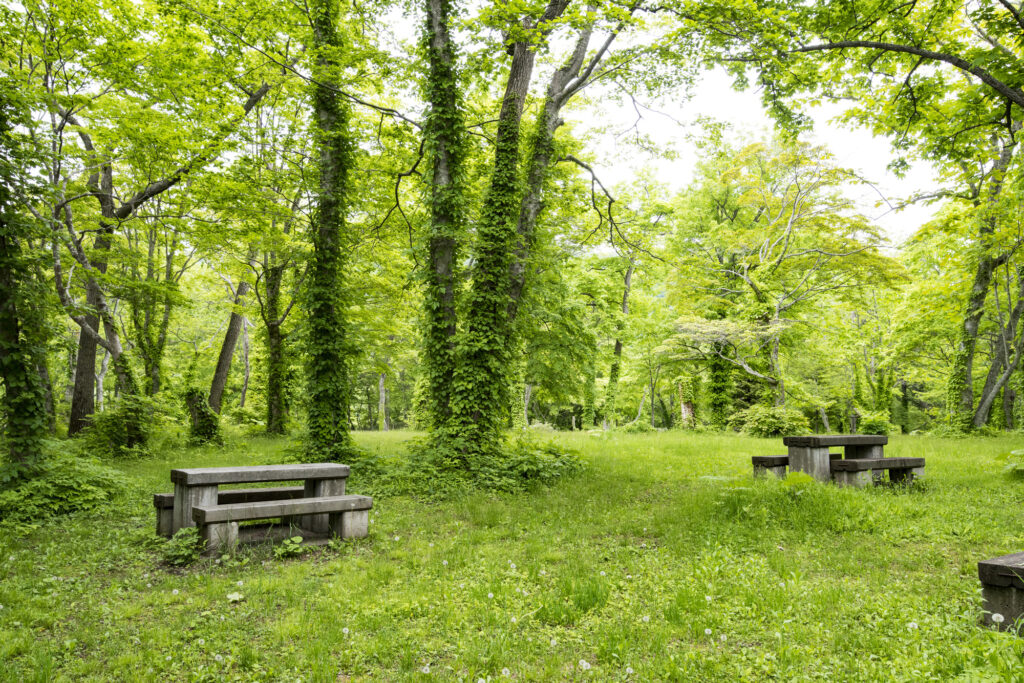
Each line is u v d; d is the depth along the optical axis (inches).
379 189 642.8
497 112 665.6
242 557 226.8
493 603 173.2
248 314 935.0
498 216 479.8
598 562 221.1
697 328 944.3
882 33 423.2
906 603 164.7
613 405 1218.6
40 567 215.3
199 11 498.3
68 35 502.3
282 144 578.2
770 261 982.4
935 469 420.2
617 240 698.2
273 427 901.2
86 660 140.8
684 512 293.0
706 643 147.9
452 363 478.3
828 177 831.1
